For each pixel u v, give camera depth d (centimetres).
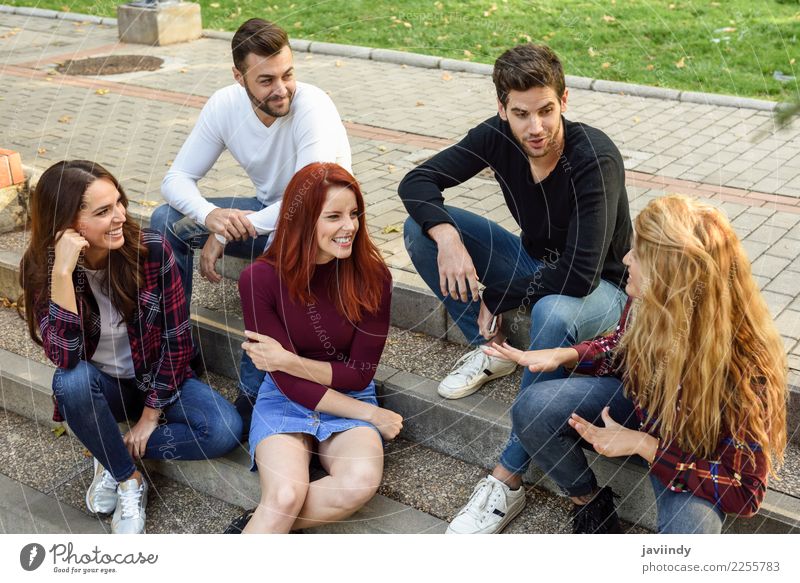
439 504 246
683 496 200
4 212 382
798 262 307
